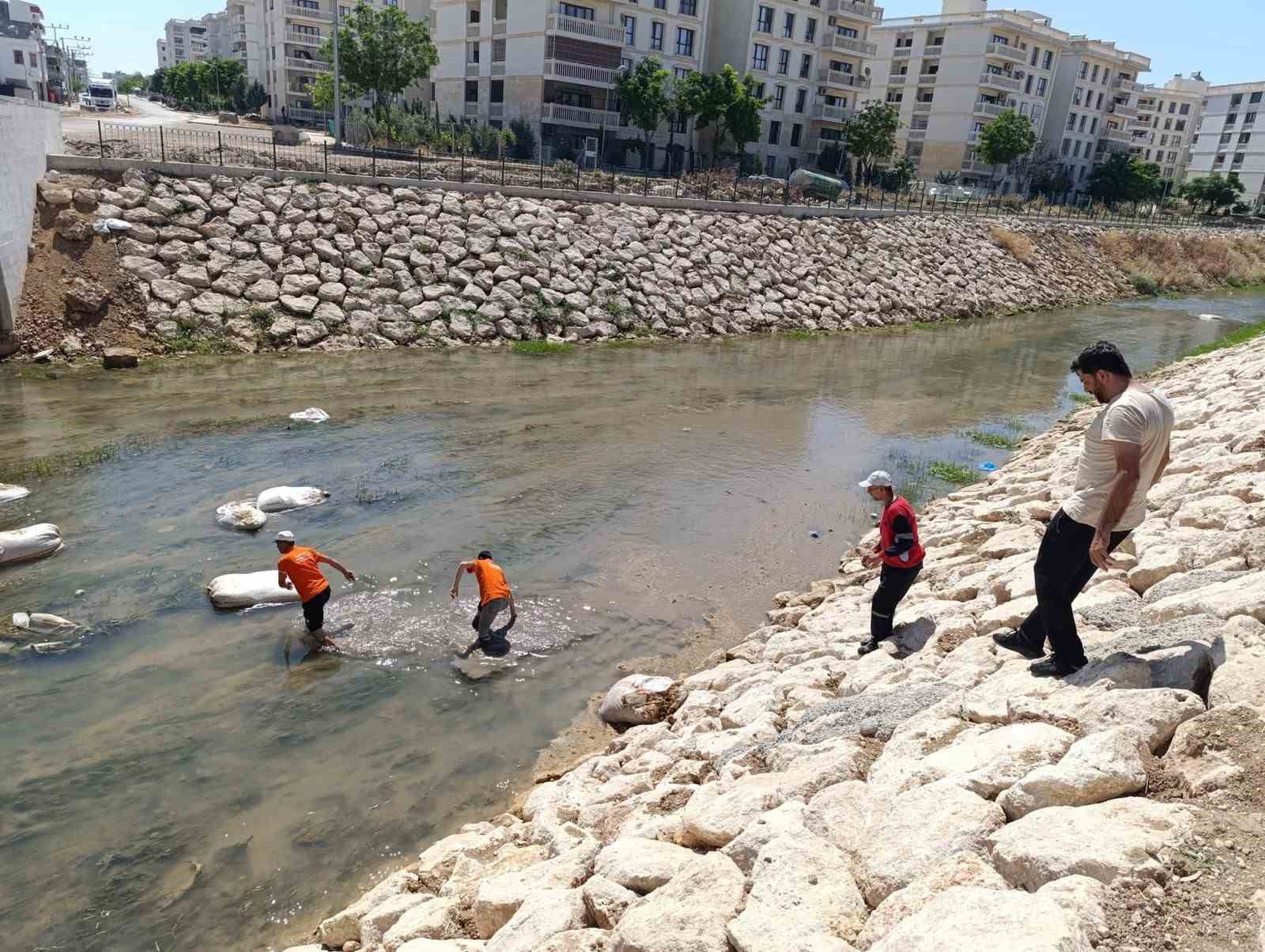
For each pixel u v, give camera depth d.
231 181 23.19
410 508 12.70
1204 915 3.17
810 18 59.16
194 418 15.80
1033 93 76.00
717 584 10.91
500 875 4.96
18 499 12.03
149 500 12.34
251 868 6.04
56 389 16.86
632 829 5.22
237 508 11.80
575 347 24.22
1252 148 98.38
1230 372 17.25
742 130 50.09
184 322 20.00
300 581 8.95
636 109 48.28
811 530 12.84
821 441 17.56
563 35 47.44
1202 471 9.44
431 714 7.97
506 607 9.83
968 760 4.47
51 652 8.63
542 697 8.34
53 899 5.71
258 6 84.12
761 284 30.88
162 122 48.62
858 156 59.91
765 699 6.77
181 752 7.25
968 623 6.99
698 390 21.02
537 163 43.25
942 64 71.69
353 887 5.90
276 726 7.66
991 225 45.53
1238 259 59.41
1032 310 39.91
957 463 16.56
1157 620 5.76
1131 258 52.28
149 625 9.23
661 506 13.43
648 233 29.81
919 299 35.50
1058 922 3.01
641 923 3.79
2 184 17.94
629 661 9.05
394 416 16.84
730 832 4.57
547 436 16.48
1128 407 4.59
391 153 37.69
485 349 22.94
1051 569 5.07
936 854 3.78
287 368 19.50
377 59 43.44
